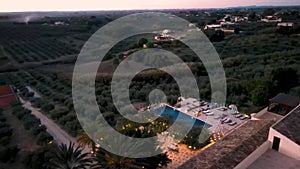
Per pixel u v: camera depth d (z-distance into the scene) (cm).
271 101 2705
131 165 1931
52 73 6391
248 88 3941
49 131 3091
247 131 2183
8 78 6253
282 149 1845
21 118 3512
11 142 2844
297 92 3841
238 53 6981
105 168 1948
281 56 6141
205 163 1777
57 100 4222
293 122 1966
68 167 1944
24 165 2406
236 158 1786
